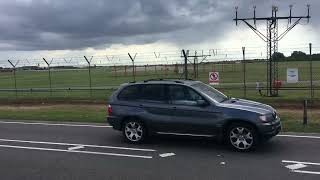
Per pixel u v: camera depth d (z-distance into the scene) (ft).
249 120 37.65
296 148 39.04
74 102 91.30
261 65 279.08
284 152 37.47
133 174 31.01
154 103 41.88
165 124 41.16
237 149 38.29
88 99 94.73
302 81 136.26
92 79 188.34
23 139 46.37
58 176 30.76
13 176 30.89
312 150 38.11
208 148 39.63
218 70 219.00
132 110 42.73
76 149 40.50
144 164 34.06
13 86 159.84
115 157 36.81
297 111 67.82
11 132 51.65
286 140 42.75
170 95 41.39
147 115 41.93
